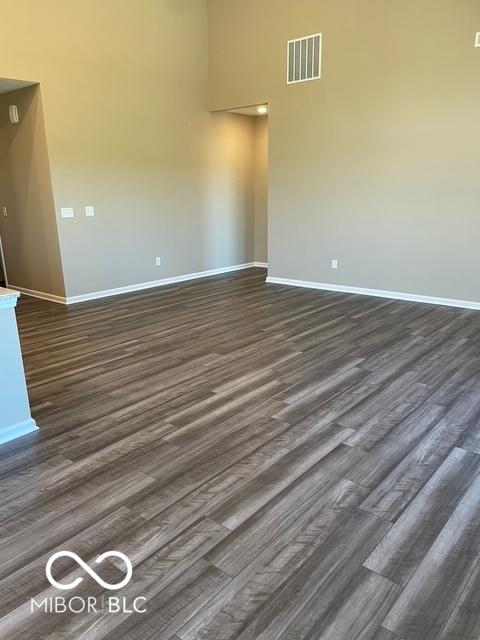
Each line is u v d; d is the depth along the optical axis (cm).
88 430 285
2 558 187
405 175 566
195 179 747
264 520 206
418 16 518
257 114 802
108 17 589
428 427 282
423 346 421
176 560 184
